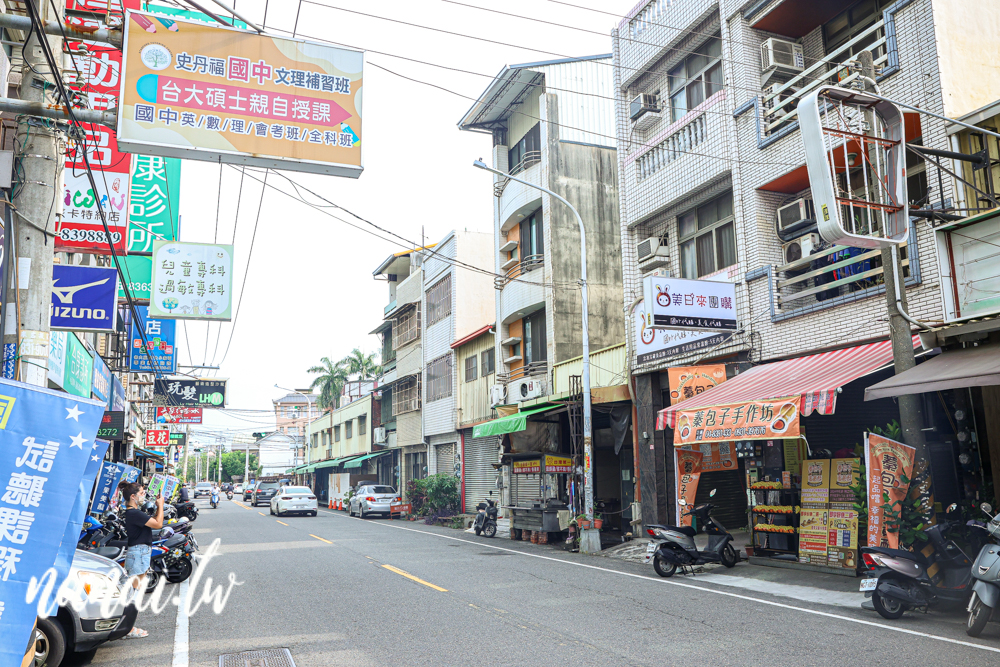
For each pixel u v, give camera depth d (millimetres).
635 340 16781
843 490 10398
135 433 28406
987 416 9641
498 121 26047
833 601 8570
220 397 29359
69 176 10406
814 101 8344
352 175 7625
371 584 10484
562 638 6855
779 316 12773
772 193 13812
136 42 6992
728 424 10594
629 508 17094
